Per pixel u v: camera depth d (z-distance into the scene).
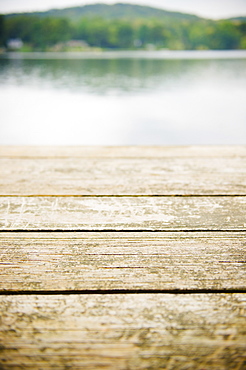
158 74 18.48
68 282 0.55
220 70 20.89
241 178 1.05
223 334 0.45
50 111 8.28
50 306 0.50
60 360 0.42
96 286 0.54
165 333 0.45
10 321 0.47
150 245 0.66
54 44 51.66
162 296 0.52
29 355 0.42
